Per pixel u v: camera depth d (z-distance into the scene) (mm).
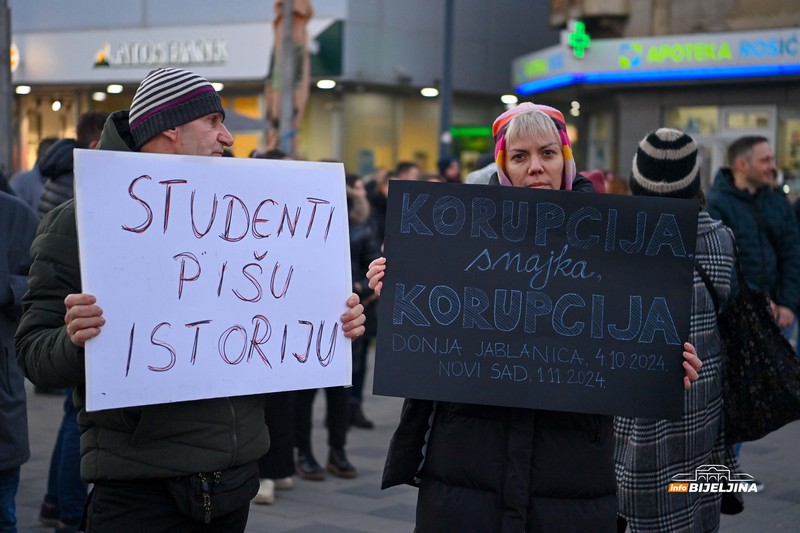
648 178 3807
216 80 23141
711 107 19859
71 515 4789
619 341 3059
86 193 2727
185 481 2865
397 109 23594
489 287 3061
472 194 3076
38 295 2891
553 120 3188
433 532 3066
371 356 11820
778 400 3770
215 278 2893
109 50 24328
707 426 3713
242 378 2908
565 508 3014
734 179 6453
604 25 20500
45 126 26688
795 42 18109
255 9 22750
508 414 3045
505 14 25094
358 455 7332
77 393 2930
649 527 3686
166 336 2801
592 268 3074
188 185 2871
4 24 12438
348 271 3111
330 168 3102
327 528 5492
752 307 3781
